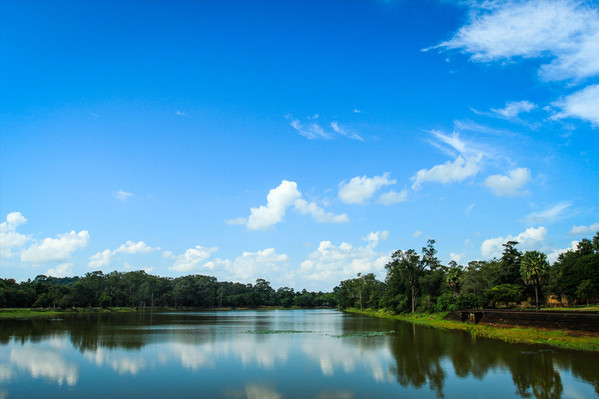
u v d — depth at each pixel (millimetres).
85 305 155125
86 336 55469
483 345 42812
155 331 63844
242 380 28047
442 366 32250
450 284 89375
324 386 26344
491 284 91688
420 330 63438
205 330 66188
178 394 24469
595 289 73250
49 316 114562
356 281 172375
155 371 31062
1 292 125562
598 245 88250
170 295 185750
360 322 88188
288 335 57719
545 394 23953
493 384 26312
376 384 26781
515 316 56219
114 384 26922
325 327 73125
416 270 107688
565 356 35000
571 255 89625
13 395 24344
